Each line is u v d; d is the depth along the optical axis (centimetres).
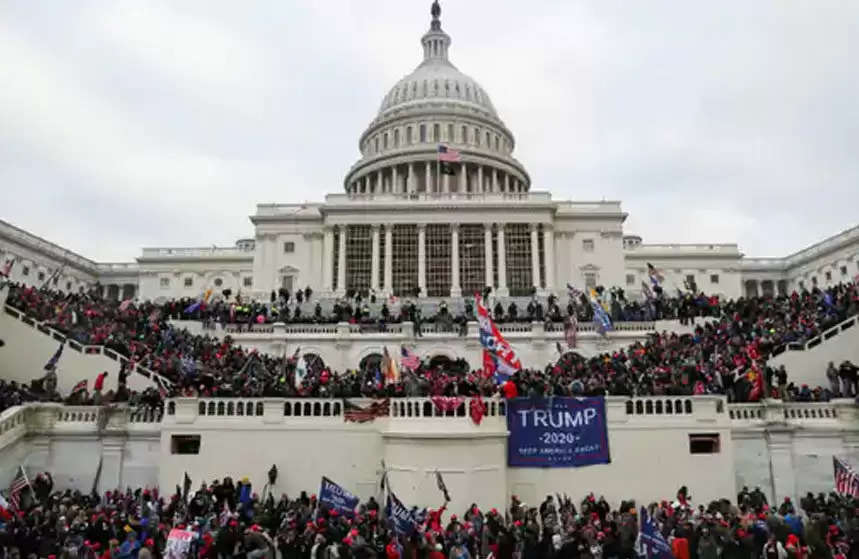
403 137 9469
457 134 9406
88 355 3538
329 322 4797
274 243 7344
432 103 9569
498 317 4747
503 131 9888
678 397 2542
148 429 2658
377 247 6800
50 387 3092
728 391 3031
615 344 4416
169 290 9625
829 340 3559
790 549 1559
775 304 4578
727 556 1645
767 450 2698
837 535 1733
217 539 1722
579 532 1728
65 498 2269
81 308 4353
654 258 9562
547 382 2856
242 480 2400
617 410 2538
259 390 2900
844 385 3028
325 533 1739
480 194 7069
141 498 2338
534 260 6781
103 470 2617
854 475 2095
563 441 2497
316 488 2522
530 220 6875
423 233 6844
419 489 2345
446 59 10831
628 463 2486
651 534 1587
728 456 2502
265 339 4544
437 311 5538
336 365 4494
